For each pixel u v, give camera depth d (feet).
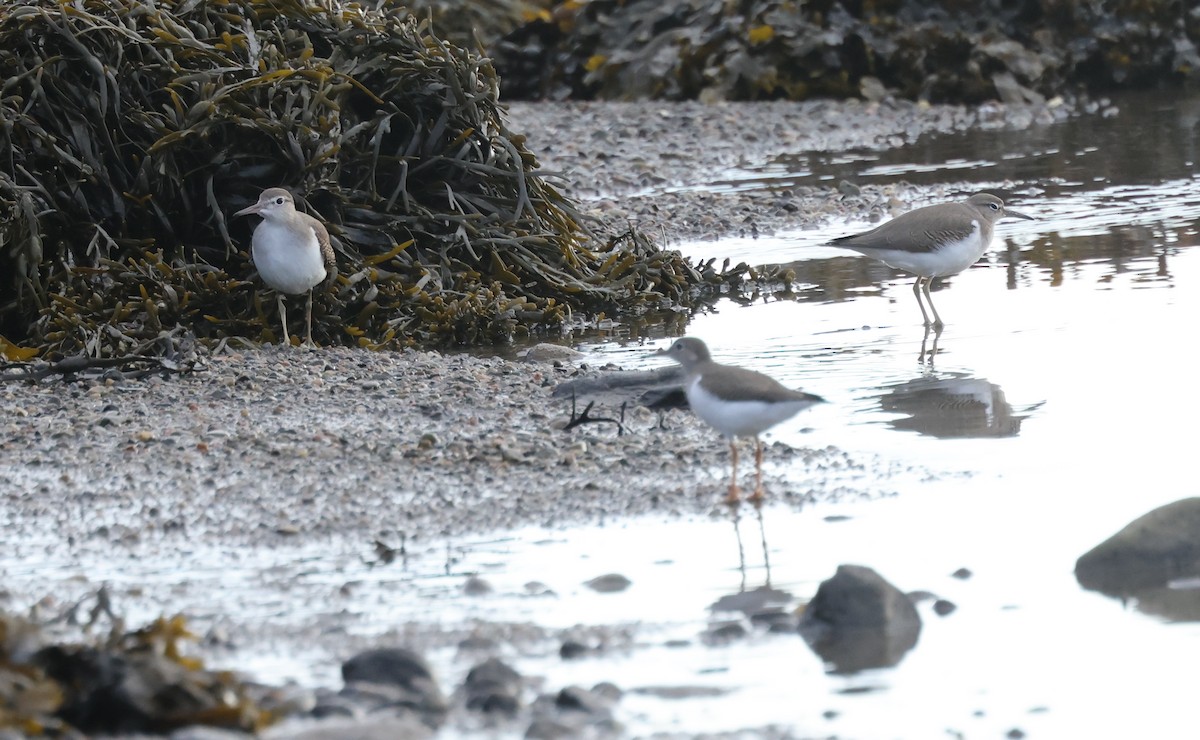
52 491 34.86
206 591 28.86
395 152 57.00
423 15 119.96
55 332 47.11
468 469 35.88
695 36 115.85
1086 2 118.62
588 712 23.11
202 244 52.47
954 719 23.25
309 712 22.95
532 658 25.59
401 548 31.09
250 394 42.57
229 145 52.06
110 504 33.96
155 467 36.24
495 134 57.82
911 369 45.57
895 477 35.19
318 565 30.19
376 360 46.47
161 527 32.42
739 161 93.15
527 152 57.36
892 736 22.67
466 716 23.12
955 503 33.27
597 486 34.68
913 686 24.43
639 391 42.22
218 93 51.19
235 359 46.09
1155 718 23.20
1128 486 33.94
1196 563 28.94
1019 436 38.11
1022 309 53.01
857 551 30.50
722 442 38.06
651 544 31.17
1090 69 119.14
